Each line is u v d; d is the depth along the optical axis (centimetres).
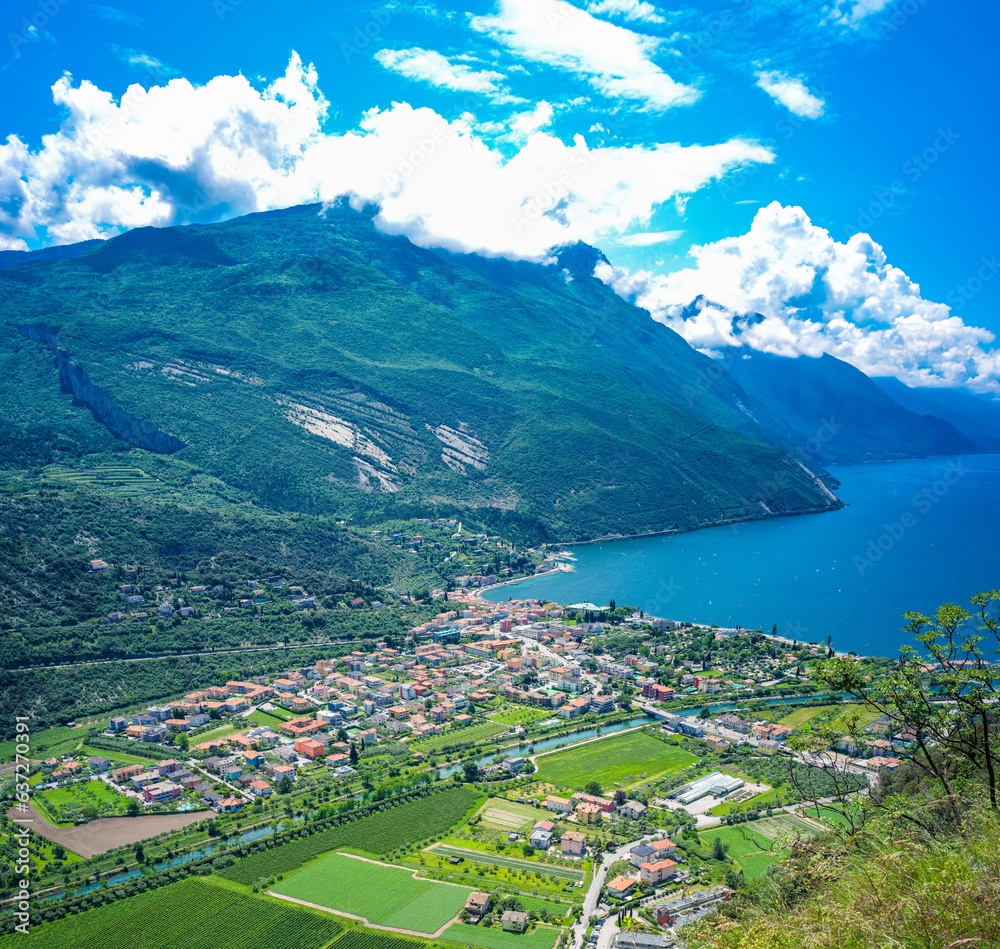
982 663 3606
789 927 2755
